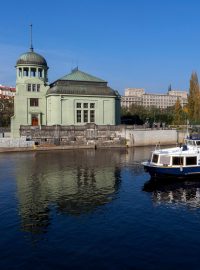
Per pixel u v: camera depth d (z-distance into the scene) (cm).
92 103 9538
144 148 9169
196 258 2219
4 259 2217
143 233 2650
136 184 4422
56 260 2195
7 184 4425
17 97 9400
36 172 5309
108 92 9675
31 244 2453
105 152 8156
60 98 9181
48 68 10019
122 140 9456
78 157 7181
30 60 9450
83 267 2098
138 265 2120
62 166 5919
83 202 3553
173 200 3638
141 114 15475
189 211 3234
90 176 4978
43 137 8681
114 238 2552
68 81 9475
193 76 13925
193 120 13525
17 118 9400
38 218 3028
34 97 9550
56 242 2484
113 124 9750
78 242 2480
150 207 3362
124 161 6550
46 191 4044
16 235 2623
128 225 2831
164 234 2628
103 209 3294
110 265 2122
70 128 8925
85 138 9094
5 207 3375
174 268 2084
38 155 7525
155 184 4412
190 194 3897
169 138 10250
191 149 4841
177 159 4556
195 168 4559
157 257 2233
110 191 4041
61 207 3369
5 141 8175
